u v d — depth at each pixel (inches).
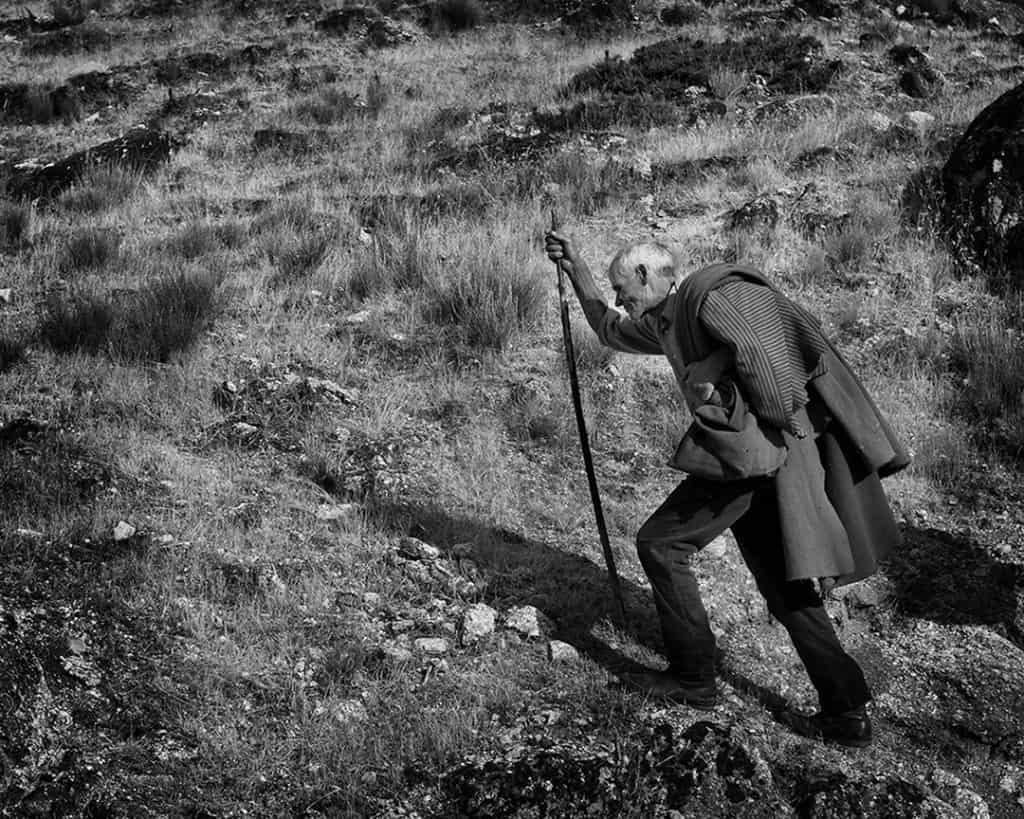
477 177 393.7
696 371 151.0
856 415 155.5
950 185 321.1
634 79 509.0
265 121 520.1
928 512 222.1
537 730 157.9
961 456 235.8
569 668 170.9
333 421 234.4
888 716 175.6
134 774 146.5
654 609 187.0
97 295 291.6
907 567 208.1
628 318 172.4
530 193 367.6
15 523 189.0
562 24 665.6
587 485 221.1
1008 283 294.8
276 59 632.4
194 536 191.3
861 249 307.9
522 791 147.1
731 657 180.9
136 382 244.5
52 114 569.6
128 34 710.5
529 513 210.4
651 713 161.0
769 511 157.2
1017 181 308.0
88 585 174.7
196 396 241.0
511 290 274.8
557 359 261.4
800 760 157.9
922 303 288.4
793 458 152.9
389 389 248.8
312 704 160.1
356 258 316.8
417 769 150.9
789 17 657.0
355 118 513.3
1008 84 508.1
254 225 354.6
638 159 394.3
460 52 629.0
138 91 593.0
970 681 183.3
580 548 201.8
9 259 326.6
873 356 267.9
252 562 186.5
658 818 146.3
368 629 175.2
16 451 212.4
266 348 263.7
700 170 382.9
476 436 231.8
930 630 195.9
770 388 145.2
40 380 245.9
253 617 173.8
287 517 200.5
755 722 164.7
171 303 273.1
